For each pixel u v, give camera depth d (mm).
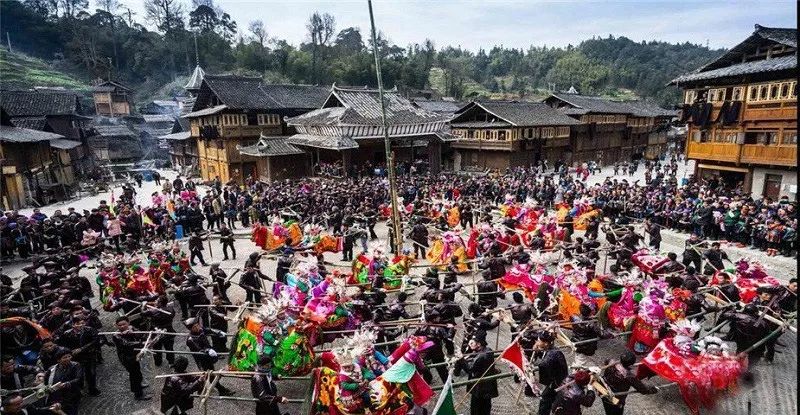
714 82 30703
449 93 117188
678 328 9055
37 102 48531
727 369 8492
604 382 8305
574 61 159500
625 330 10844
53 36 90875
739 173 32125
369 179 34750
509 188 32875
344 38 127500
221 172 45656
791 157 26516
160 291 14219
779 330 10203
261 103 44031
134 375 10133
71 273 13688
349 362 8297
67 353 8930
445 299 11383
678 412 9539
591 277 12961
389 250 21672
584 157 59281
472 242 18234
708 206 22500
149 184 49688
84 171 52844
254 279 14258
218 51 93688
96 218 22469
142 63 93375
